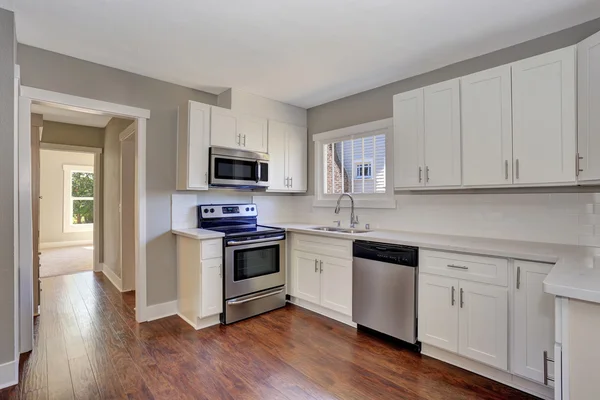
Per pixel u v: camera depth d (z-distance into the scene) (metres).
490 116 2.24
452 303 2.19
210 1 1.88
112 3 1.89
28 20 2.07
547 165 1.99
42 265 5.45
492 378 2.06
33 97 2.44
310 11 1.98
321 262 3.14
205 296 2.84
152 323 2.99
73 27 2.17
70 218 7.94
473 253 2.08
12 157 1.98
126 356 2.35
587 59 1.81
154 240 3.12
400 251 2.46
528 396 1.89
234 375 2.11
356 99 3.56
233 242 2.97
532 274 1.85
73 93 2.63
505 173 2.17
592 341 1.11
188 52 2.56
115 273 4.33
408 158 2.71
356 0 1.87
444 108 2.48
